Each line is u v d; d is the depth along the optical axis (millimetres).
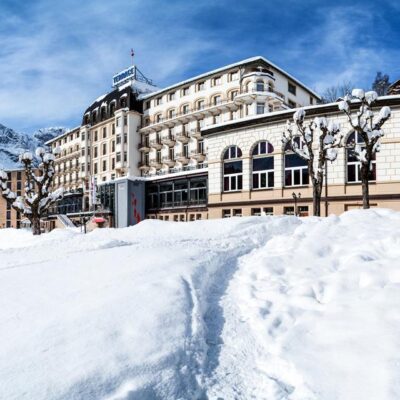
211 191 27703
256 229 9078
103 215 40500
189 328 3607
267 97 39344
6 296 4367
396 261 5043
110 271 5273
